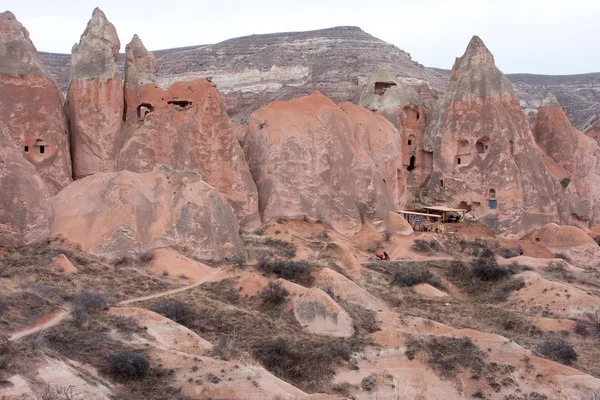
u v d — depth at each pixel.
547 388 25.31
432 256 46.72
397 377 25.62
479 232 54.25
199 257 37.84
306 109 53.53
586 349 30.62
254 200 48.16
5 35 46.00
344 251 39.94
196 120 48.16
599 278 43.44
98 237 36.47
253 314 29.36
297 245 44.00
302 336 27.58
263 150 51.34
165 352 22.81
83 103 48.31
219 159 47.81
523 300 37.88
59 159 45.94
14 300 25.53
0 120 42.34
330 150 50.84
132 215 37.34
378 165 55.34
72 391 19.03
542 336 32.12
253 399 20.77
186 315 27.98
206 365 22.27
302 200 49.06
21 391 18.66
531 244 52.59
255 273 35.38
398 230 50.09
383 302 35.06
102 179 39.66
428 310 34.72
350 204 49.78
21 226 35.47
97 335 23.62
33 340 21.95
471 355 27.34
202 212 39.06
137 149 47.97
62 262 32.94
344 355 26.02
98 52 49.09
